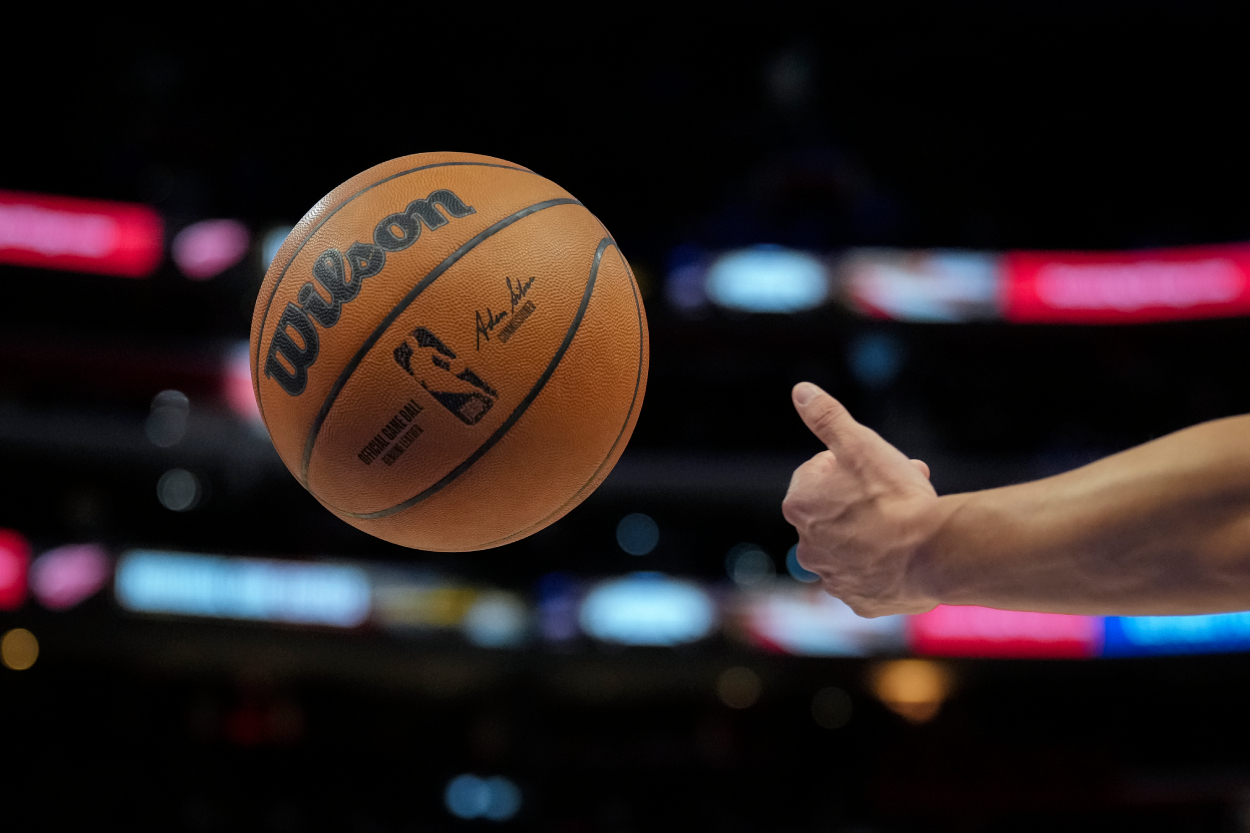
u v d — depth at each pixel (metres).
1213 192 21.39
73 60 18.61
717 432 22.98
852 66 19.28
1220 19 17.75
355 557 21.62
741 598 18.08
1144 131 20.28
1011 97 19.78
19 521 21.55
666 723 24.05
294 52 19.03
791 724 23.83
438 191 2.21
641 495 21.39
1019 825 18.22
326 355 2.12
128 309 20.73
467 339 2.10
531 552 21.78
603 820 20.69
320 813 20.59
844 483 1.75
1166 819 17.73
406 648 18.30
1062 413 22.12
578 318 2.20
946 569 1.61
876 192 21.67
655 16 18.39
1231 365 20.55
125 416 19.95
